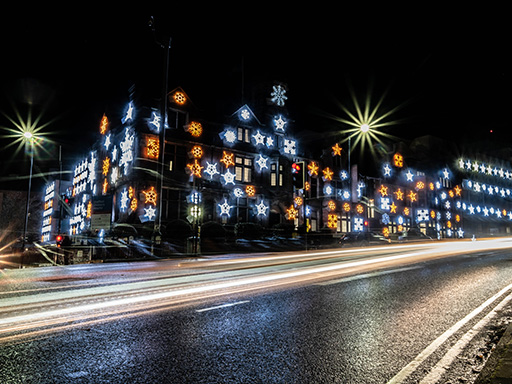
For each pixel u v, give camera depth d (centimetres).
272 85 3388
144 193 2566
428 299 731
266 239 2712
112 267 1396
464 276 1031
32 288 852
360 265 1318
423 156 4700
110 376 362
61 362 397
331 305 676
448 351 438
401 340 479
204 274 1104
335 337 490
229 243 2469
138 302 693
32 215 4888
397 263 1374
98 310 629
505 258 1537
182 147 2834
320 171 3550
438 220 4550
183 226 2431
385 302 703
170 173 2723
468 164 5056
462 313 621
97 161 3428
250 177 3158
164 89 2028
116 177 2916
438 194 4625
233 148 3042
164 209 2662
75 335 489
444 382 351
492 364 362
